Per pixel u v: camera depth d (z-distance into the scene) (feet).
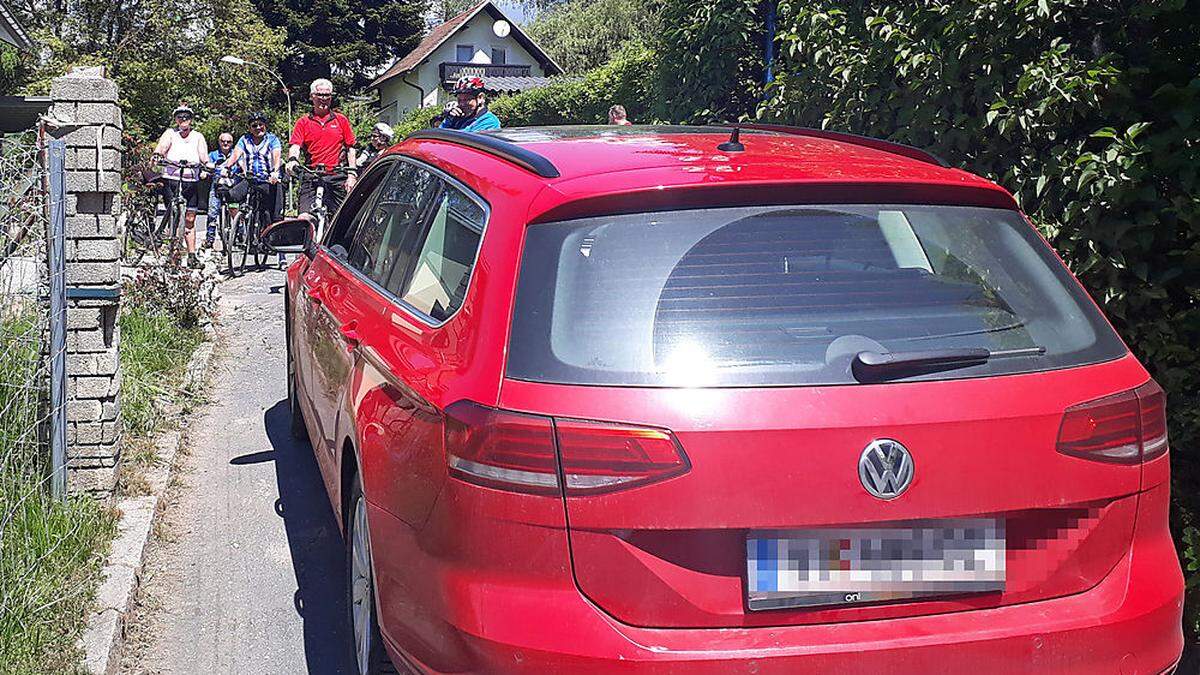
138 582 15.29
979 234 10.59
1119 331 14.24
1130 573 9.56
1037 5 15.24
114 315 17.35
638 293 9.43
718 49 35.53
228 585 16.02
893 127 18.97
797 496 8.71
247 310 36.73
